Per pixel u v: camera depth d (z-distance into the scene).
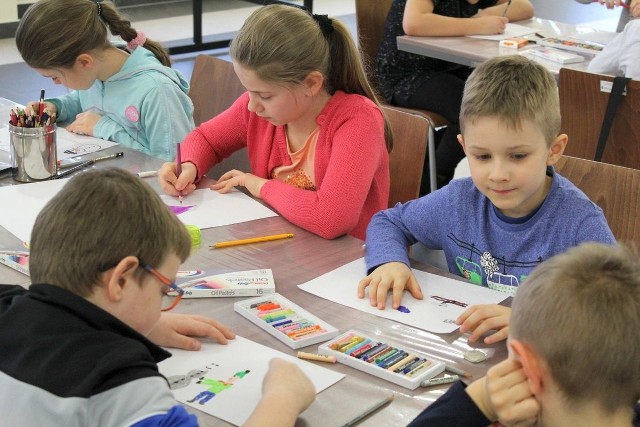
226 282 1.48
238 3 7.54
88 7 2.30
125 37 2.48
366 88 2.01
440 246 1.75
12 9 6.10
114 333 0.97
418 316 1.41
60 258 0.98
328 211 1.76
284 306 1.41
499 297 1.49
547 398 0.94
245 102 2.17
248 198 1.96
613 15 7.23
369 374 1.22
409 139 2.15
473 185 1.69
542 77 1.49
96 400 0.91
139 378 0.93
